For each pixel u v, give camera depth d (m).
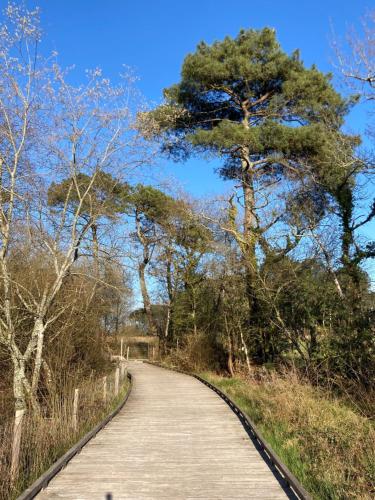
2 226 11.34
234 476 7.36
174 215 33.22
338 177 16.47
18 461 6.94
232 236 25.16
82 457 8.54
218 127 20.98
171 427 11.44
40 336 12.03
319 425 9.20
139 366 37.28
